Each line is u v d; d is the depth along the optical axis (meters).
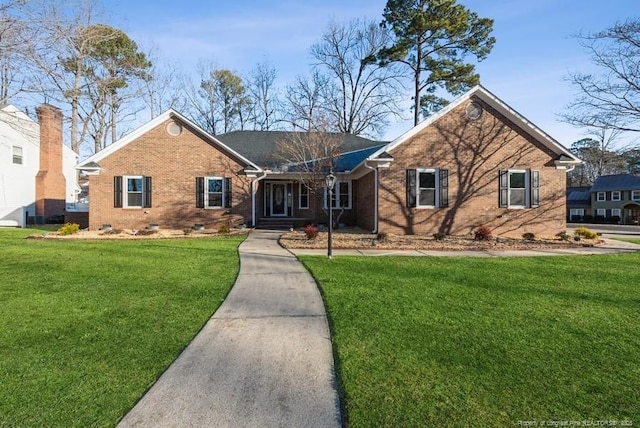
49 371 3.36
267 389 3.09
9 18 9.15
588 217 47.84
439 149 14.94
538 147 15.20
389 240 12.98
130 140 16.66
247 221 17.31
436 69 28.41
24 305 5.34
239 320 4.78
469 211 15.03
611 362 3.56
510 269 8.09
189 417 2.69
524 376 3.28
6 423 2.59
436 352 3.77
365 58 31.97
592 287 6.50
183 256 9.59
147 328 4.46
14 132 21.91
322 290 6.24
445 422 2.62
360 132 35.75
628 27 14.48
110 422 2.62
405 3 28.14
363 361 3.57
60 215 22.30
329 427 2.60
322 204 19.09
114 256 9.55
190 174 17.02
